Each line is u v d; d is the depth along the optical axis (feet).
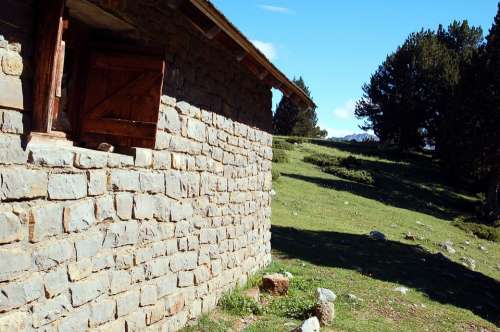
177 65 22.25
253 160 34.37
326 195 88.94
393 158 158.71
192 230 24.53
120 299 18.56
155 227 20.85
